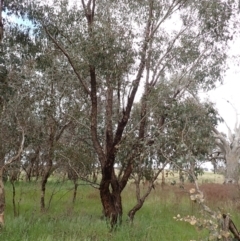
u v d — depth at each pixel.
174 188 20.22
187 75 12.30
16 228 9.37
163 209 14.80
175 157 9.59
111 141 11.45
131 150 11.43
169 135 10.70
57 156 13.92
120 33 10.44
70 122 13.78
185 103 11.57
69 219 11.17
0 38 10.52
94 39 10.32
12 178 12.80
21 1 11.09
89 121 13.65
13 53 11.63
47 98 12.97
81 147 14.13
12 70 11.16
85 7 11.18
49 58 12.85
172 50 12.09
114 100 13.60
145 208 15.14
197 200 4.88
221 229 4.68
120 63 10.59
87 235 9.34
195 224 4.71
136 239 9.45
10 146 12.38
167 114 11.52
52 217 11.46
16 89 11.09
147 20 11.58
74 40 11.04
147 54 11.64
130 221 11.09
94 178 15.41
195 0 11.62
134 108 13.43
